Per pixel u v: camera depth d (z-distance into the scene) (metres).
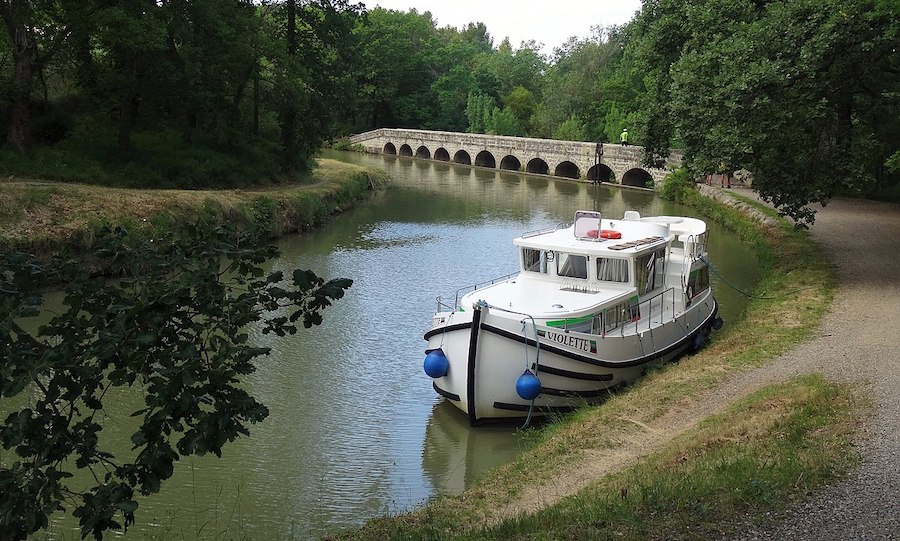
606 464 10.81
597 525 7.43
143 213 27.22
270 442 13.98
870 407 10.80
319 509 11.52
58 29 33.06
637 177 63.03
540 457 11.69
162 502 11.69
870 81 22.08
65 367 5.20
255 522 11.08
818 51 18.64
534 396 14.29
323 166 55.91
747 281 26.25
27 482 5.39
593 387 15.26
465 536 7.90
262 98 46.31
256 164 42.12
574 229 17.69
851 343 14.73
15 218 23.80
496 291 16.67
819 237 28.41
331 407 15.65
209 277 5.56
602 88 81.75
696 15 24.92
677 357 17.89
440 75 112.31
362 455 13.55
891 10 17.95
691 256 19.69
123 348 5.19
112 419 14.45
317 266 28.39
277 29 45.41
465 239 35.19
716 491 8.02
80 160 33.00
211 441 5.37
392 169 74.06
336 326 20.92
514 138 74.88
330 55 49.28
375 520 9.86
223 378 5.53
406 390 16.64
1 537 5.34
